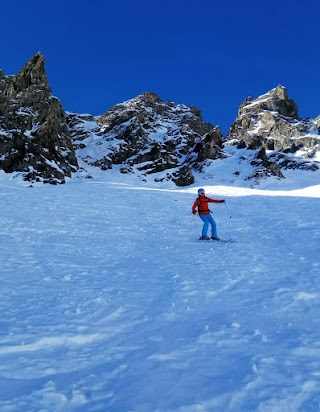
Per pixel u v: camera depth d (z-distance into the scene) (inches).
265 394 136.9
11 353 179.5
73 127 3489.2
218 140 3063.5
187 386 144.6
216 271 351.9
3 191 1269.7
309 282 298.4
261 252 451.8
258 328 206.1
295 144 3221.0
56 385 148.0
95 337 203.5
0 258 419.5
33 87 2426.2
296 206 970.1
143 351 181.0
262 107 3814.0
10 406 131.9
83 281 330.0
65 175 2295.8
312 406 129.2
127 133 3090.6
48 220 765.9
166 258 428.5
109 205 1087.0
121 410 130.1
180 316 231.9
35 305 259.0
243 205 1113.4
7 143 2156.7
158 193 1450.5
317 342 183.8
